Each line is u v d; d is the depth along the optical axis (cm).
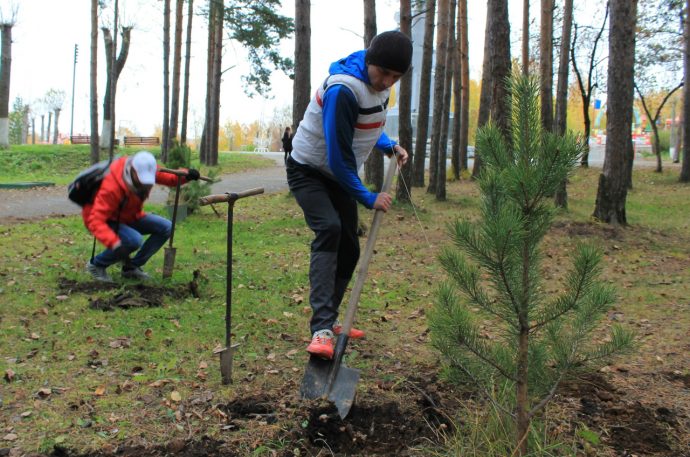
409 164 1279
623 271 795
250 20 2355
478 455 297
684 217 1402
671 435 333
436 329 289
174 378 386
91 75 2058
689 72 2027
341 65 354
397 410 349
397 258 838
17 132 6738
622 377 412
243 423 328
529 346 295
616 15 1109
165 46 2417
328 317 364
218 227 1032
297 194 379
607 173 1149
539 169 258
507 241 257
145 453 300
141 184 565
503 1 1076
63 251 761
